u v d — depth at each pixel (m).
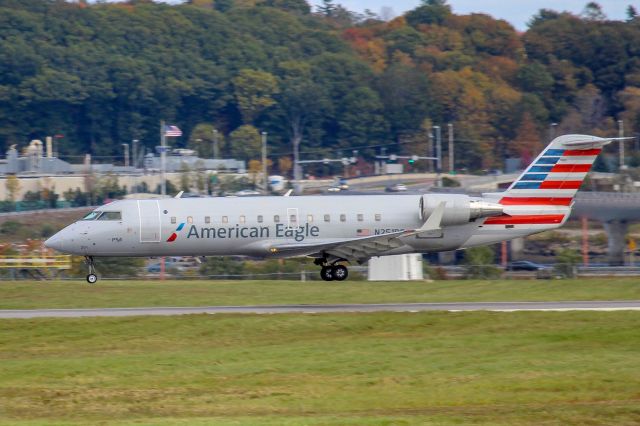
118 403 91.25
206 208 169.62
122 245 167.38
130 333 126.81
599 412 83.50
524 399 90.50
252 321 131.00
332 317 133.75
